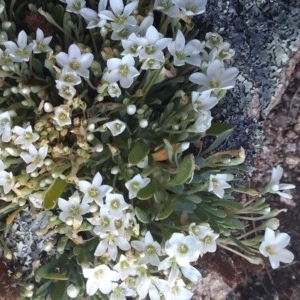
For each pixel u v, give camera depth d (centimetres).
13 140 12
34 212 13
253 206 13
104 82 12
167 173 13
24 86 12
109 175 13
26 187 13
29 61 13
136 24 12
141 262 12
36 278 13
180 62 12
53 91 13
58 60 12
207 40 13
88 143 13
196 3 12
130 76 12
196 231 12
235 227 13
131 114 12
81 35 13
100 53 13
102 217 12
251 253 13
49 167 12
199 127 12
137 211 12
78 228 12
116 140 13
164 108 13
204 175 13
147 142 13
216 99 12
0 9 12
